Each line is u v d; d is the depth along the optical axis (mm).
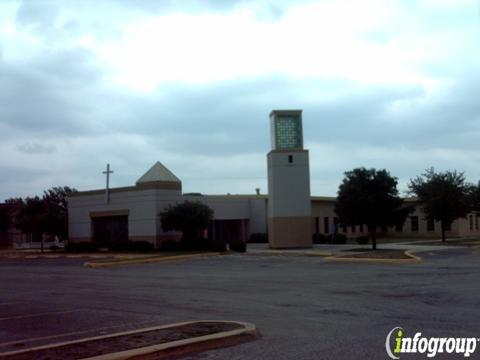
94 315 12461
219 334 9195
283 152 43031
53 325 11258
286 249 40875
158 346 8312
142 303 14336
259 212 54219
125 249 40531
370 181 38562
